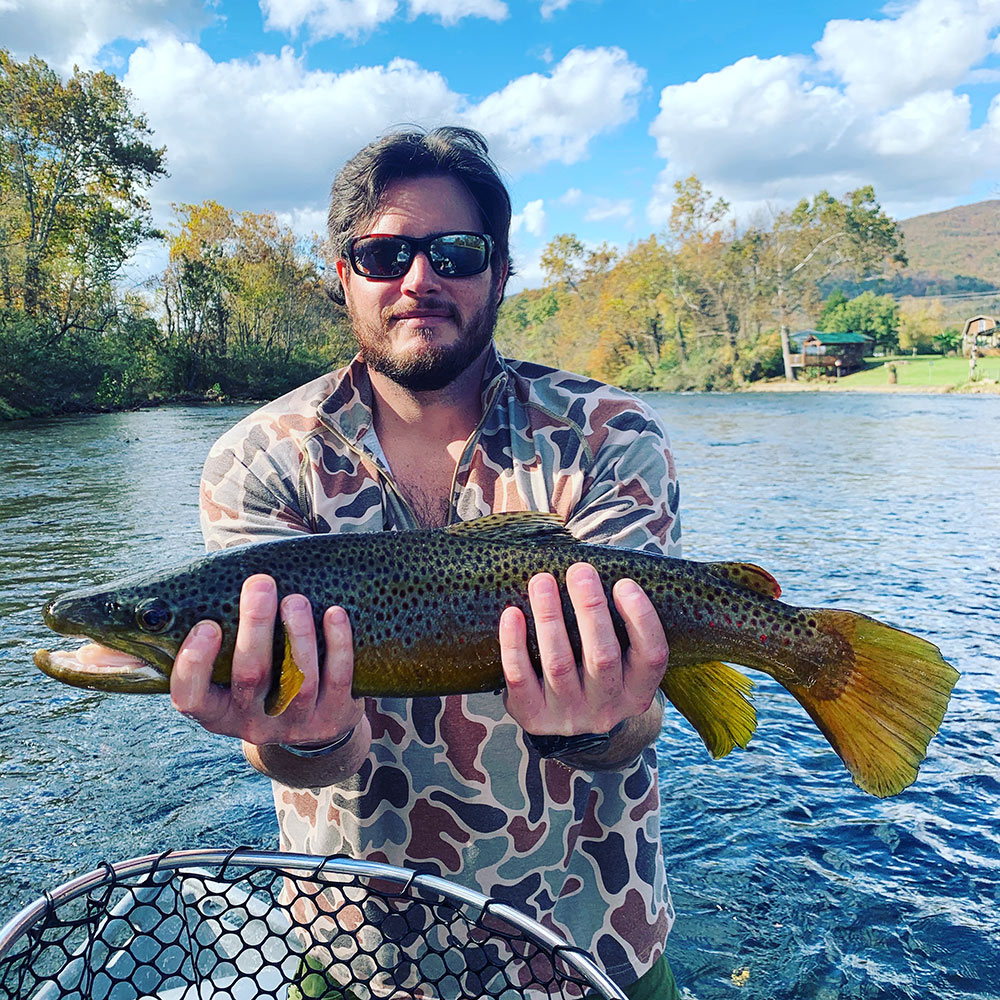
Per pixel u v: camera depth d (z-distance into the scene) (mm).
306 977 859
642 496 885
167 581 785
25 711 2439
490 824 851
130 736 2293
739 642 832
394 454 921
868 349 41000
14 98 17172
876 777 786
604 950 868
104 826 1860
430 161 866
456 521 896
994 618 3121
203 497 916
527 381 938
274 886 1246
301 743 736
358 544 814
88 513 5434
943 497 6016
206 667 683
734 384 30047
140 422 14180
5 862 1721
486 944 853
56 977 703
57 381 16828
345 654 711
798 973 1403
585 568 698
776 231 31469
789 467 7918
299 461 892
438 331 861
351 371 938
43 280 17641
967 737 2186
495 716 852
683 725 2363
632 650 708
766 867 1678
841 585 3615
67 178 18203
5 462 8266
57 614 768
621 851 877
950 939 1470
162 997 1019
